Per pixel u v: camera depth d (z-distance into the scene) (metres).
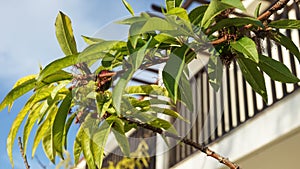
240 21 0.61
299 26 0.67
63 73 0.61
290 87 2.75
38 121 0.66
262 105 2.91
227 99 3.22
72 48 0.68
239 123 3.00
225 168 2.84
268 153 2.61
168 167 3.25
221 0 0.58
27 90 0.63
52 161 0.69
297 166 2.71
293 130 2.36
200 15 0.62
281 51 2.73
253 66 0.70
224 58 0.66
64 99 0.62
